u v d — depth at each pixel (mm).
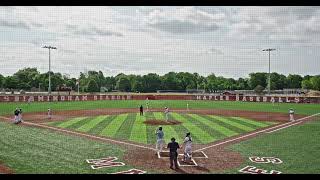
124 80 175625
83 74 196125
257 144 29953
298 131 37875
